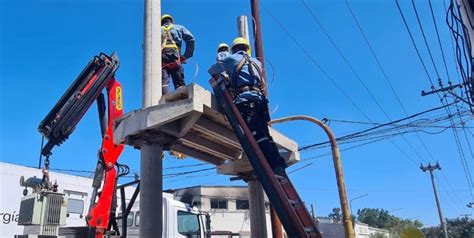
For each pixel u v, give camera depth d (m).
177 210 9.07
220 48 6.42
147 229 5.34
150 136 5.54
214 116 5.87
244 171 7.76
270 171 4.83
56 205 6.87
